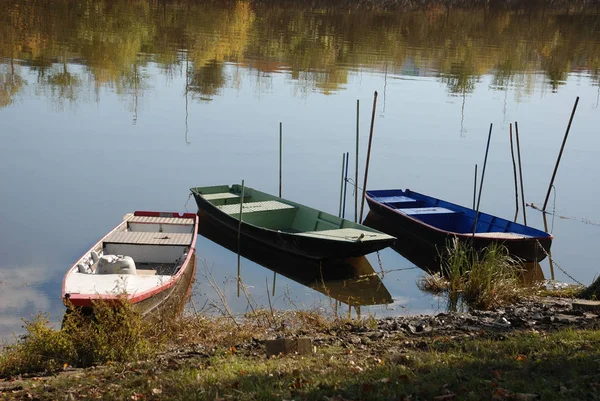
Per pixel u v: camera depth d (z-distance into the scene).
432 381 7.05
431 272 18.16
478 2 77.25
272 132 32.94
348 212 23.48
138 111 35.94
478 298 15.13
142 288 13.65
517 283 16.27
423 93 44.09
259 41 55.31
